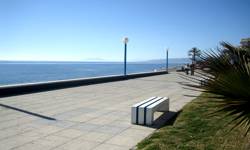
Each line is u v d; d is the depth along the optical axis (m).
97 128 6.37
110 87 15.92
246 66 2.95
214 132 5.76
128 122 6.97
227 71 2.94
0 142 5.25
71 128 6.33
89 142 5.34
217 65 2.99
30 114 7.78
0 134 5.77
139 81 21.11
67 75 51.06
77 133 5.94
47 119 7.20
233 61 3.03
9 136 5.64
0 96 11.10
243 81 2.78
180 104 9.88
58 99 10.70
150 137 5.54
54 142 5.31
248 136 5.25
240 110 2.88
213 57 3.04
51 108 8.75
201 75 3.05
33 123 6.74
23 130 6.10
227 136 5.46
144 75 27.77
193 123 6.57
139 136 5.76
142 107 6.72
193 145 4.98
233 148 4.82
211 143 5.08
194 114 7.55
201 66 3.06
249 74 2.83
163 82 20.23
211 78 2.95
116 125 6.66
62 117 7.46
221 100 2.99
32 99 10.56
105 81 19.77
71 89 14.40
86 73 61.66
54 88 14.34
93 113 8.07
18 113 7.89
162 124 6.76
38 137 5.61
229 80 2.82
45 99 10.62
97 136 5.74
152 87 16.42
